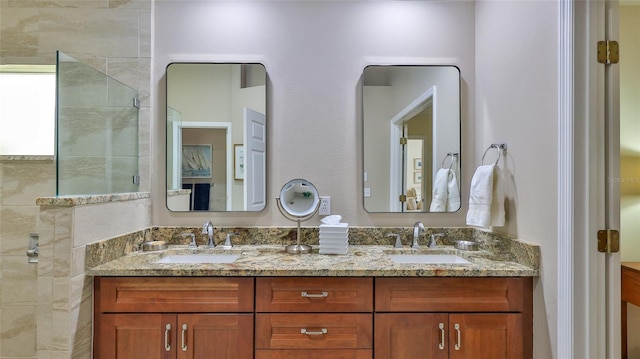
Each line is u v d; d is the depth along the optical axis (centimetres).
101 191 169
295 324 149
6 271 187
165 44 205
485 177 170
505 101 173
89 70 159
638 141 203
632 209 202
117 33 202
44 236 138
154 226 202
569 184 129
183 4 206
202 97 205
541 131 144
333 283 149
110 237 163
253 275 148
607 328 128
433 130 207
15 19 197
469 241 195
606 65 130
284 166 206
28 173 189
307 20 208
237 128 205
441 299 149
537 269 146
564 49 131
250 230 200
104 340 147
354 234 202
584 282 128
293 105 206
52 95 194
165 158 204
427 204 205
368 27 208
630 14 206
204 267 149
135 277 148
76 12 200
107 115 174
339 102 207
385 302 149
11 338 186
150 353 147
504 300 149
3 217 187
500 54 178
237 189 205
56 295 137
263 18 207
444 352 148
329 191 205
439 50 209
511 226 168
